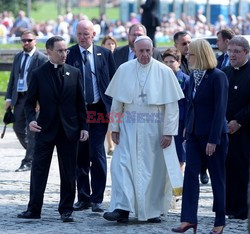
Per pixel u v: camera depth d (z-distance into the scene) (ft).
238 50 126.62
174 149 125.70
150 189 125.29
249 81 126.93
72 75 126.21
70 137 125.49
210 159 115.96
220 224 116.06
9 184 160.45
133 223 125.29
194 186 115.14
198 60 115.34
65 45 125.80
